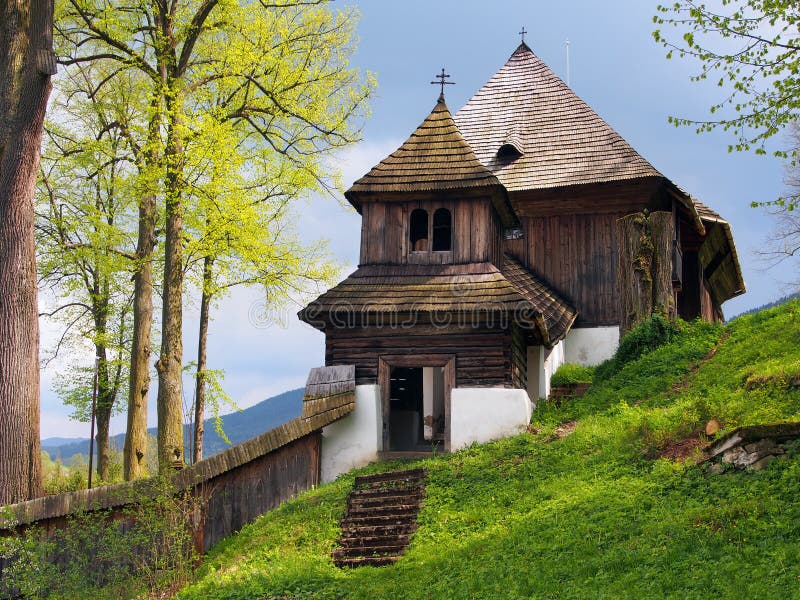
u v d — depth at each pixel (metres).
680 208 28.53
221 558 16.16
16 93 19.56
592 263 27.59
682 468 14.37
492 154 29.84
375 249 22.47
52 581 14.70
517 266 27.33
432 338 21.17
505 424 20.31
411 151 23.14
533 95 31.61
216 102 23.81
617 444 16.59
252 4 22.92
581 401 21.44
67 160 24.02
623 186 27.52
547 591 11.46
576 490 15.00
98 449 27.91
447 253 22.27
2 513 15.13
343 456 20.73
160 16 22.08
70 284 25.98
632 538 12.38
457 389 20.67
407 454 20.66
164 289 21.78
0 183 18.70
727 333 22.33
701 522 12.35
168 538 15.82
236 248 21.48
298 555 15.30
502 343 20.83
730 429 14.97
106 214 24.97
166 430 21.08
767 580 10.42
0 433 17.75
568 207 28.02
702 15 15.60
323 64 23.27
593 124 29.69
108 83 25.92
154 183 21.28
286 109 22.61
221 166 20.67
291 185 23.92
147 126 23.00
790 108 15.47
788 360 17.80
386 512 16.59
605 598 10.79
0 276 18.28
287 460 19.55
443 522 15.47
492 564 12.84
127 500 16.30
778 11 15.32
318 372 21.28
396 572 13.73
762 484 12.95
